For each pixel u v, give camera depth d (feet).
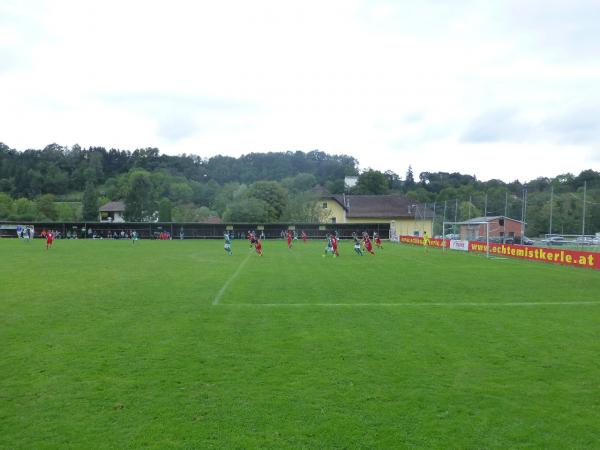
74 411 20.06
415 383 23.48
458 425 18.94
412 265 88.58
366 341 31.37
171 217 303.89
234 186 382.83
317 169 517.14
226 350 29.17
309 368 25.72
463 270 79.71
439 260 102.17
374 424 18.95
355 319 38.40
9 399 21.36
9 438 17.72
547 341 31.63
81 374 24.63
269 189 286.25
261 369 25.52
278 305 44.55
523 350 29.37
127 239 235.81
